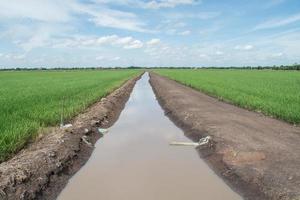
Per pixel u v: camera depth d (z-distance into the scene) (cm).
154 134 1795
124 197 955
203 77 6906
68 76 7438
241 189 1000
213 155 1316
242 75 7912
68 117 1842
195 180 1088
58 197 974
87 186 1049
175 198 944
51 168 1095
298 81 5116
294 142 1379
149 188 1020
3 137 1201
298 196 874
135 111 2711
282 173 1028
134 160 1317
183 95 3428
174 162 1288
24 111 1789
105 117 2156
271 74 8525
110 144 1576
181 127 1966
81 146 1434
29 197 915
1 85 4159
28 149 1262
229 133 1548
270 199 905
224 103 2777
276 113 1978
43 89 3456
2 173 962
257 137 1466
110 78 6475
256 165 1121
